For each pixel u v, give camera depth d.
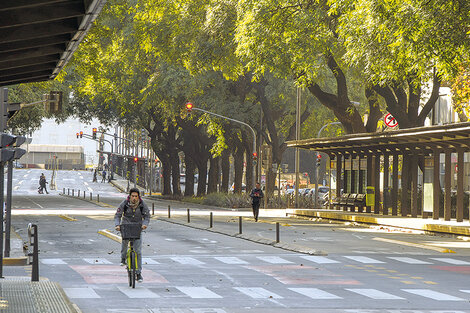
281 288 24.39
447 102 77.94
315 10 55.97
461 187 53.34
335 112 65.69
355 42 47.25
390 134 53.97
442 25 38.56
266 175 86.44
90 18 17.34
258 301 21.66
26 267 29.86
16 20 16.53
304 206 89.88
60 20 18.23
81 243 40.75
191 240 43.25
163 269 29.33
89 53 77.44
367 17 42.41
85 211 78.94
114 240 42.75
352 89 91.19
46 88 86.75
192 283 25.36
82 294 22.61
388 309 20.50
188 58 73.81
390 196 65.50
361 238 45.94
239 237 45.16
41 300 20.11
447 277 27.98
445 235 49.38
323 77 65.25
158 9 79.56
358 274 28.41
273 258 33.72
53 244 40.06
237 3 60.94
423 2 38.38
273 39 56.94
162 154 129.62
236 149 113.50
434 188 55.78
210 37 66.06
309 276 27.58
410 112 63.00
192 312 19.67
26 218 64.12
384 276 27.94
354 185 70.06
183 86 89.75
